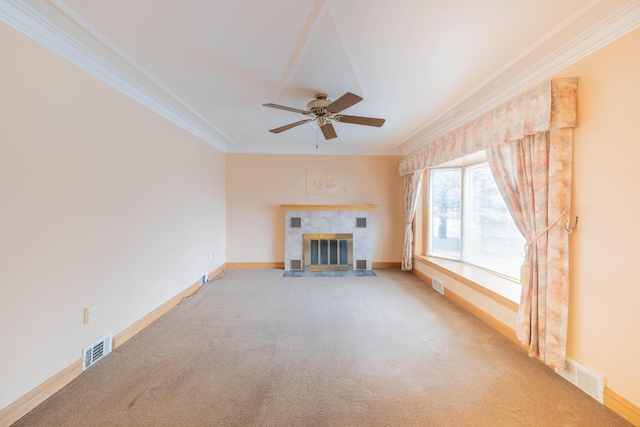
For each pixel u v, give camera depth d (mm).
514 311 2361
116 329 2240
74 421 1476
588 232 1701
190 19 1553
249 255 5008
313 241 4980
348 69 2107
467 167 3945
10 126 1465
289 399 1660
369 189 5023
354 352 2189
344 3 1422
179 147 3268
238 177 4953
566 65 1812
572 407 1594
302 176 4996
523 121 2055
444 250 4324
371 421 1494
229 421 1488
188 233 3520
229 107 2914
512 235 3135
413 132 3801
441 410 1575
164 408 1575
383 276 4488
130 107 2400
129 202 2395
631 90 1467
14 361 1482
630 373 1485
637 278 1453
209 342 2338
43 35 1597
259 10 1480
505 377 1871
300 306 3172
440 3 1411
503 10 1454
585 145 1715
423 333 2516
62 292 1756
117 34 1687
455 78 2225
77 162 1869
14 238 1486
